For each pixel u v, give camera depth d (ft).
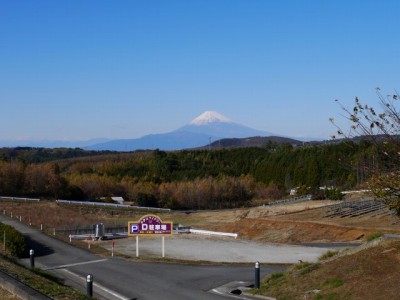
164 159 370.73
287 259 92.94
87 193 286.87
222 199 292.20
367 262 49.75
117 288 61.57
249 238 142.51
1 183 257.75
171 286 62.44
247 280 65.87
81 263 81.76
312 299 46.93
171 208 276.21
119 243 117.60
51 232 124.36
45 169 271.08
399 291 41.68
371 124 34.68
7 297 34.88
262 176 340.39
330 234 131.44
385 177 36.50
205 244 116.47
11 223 139.64
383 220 141.69
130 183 309.83
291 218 164.76
